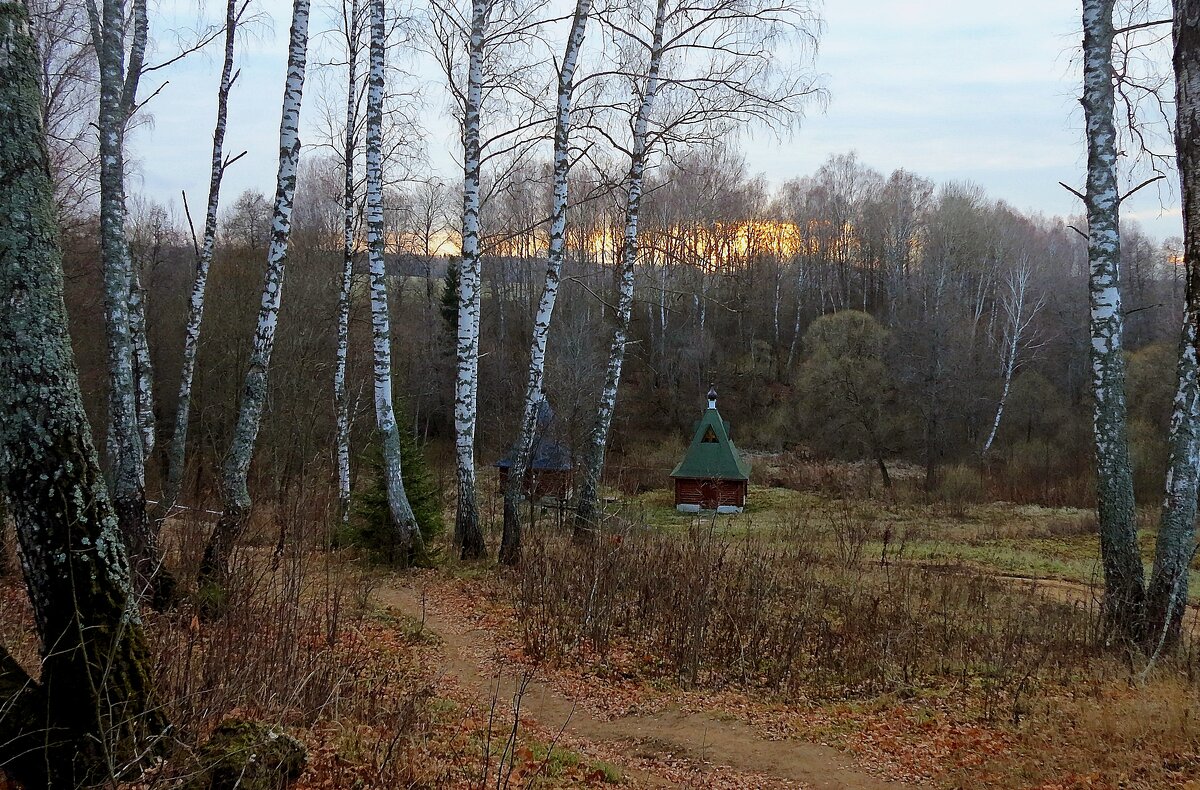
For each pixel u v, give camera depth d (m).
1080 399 45.44
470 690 8.62
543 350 14.88
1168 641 10.12
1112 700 8.40
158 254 31.22
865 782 6.88
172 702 4.95
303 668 6.89
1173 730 7.24
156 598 8.17
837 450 41.78
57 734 4.37
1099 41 10.62
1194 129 4.62
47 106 15.29
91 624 4.55
